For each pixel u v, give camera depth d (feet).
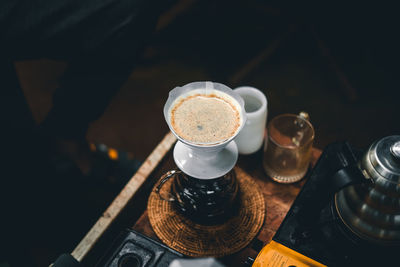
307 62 6.59
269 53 6.50
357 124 5.61
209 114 2.16
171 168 2.83
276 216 2.54
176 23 7.39
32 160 5.21
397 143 1.96
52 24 3.50
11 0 3.38
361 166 2.05
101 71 3.98
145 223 2.54
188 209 2.43
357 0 7.35
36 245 4.84
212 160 2.24
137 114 5.94
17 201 5.08
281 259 2.15
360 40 6.81
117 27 3.56
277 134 2.81
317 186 2.40
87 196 5.37
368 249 2.17
